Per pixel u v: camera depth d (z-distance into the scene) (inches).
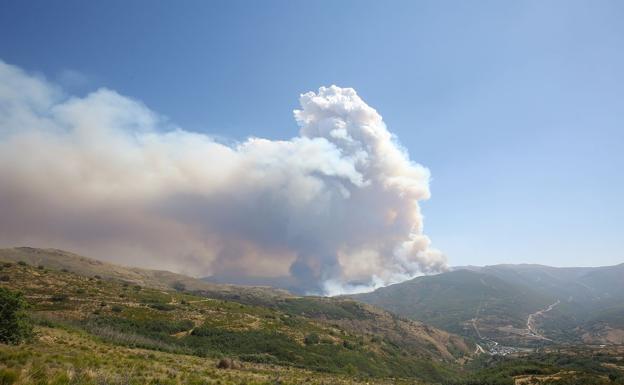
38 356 1663.4
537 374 5022.1
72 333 3452.3
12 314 2252.7
